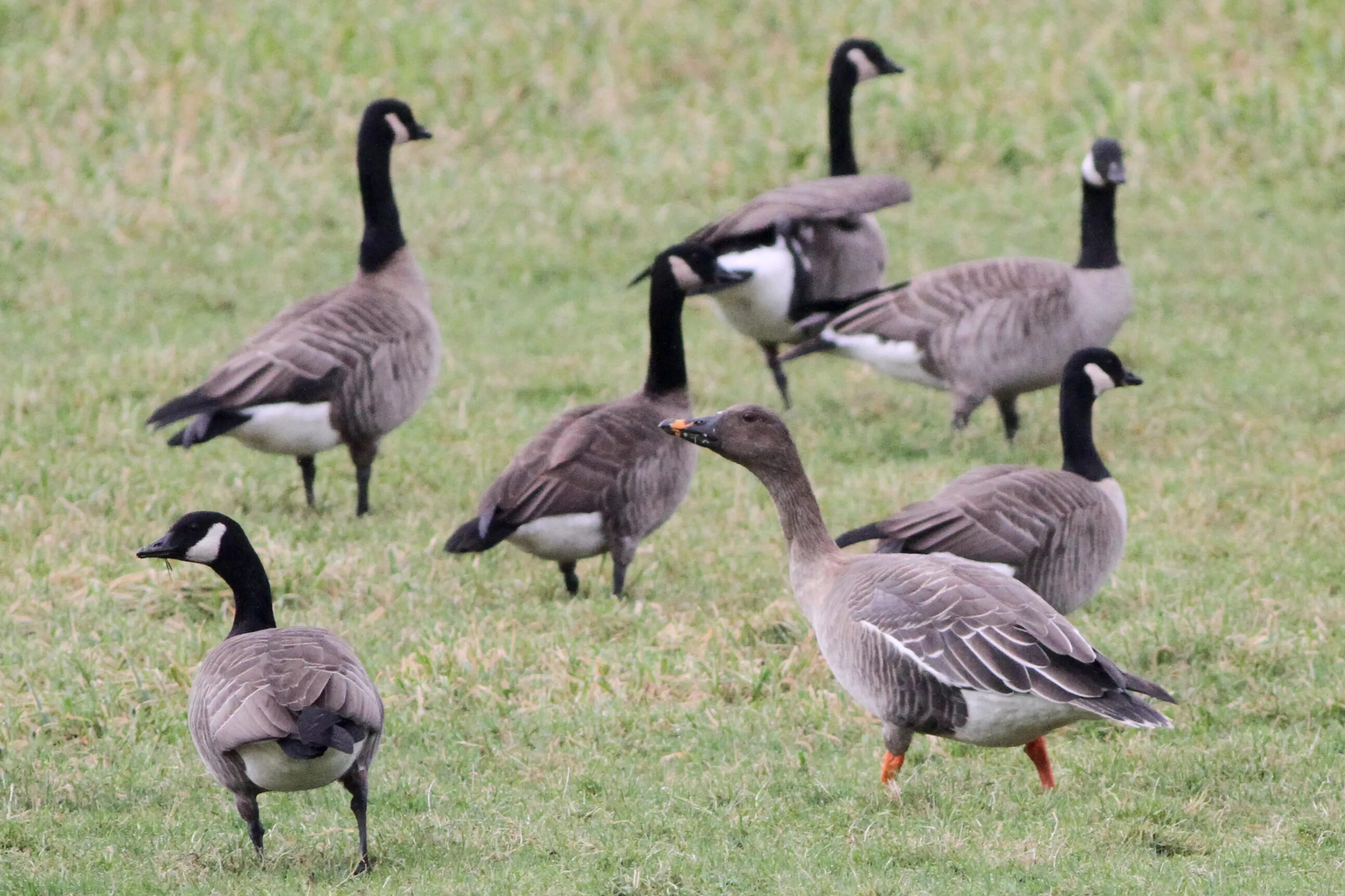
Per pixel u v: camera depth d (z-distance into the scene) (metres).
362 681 7.65
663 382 13.03
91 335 19.11
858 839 8.35
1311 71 26.73
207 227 22.70
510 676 10.82
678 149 25.64
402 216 23.42
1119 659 11.10
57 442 15.54
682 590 12.79
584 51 28.52
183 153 24.64
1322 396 17.34
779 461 9.57
